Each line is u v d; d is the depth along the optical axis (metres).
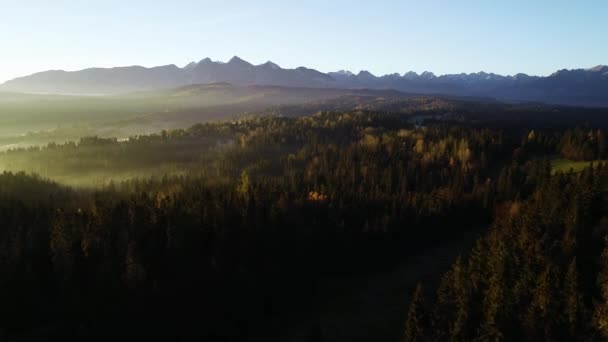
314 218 107.50
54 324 69.81
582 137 159.88
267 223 100.31
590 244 71.00
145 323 73.62
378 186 138.50
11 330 68.19
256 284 86.06
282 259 94.12
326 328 83.25
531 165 148.38
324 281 98.56
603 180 89.50
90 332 69.81
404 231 109.88
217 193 118.62
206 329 77.25
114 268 78.62
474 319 64.81
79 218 93.25
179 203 106.50
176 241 87.06
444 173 155.25
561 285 61.12
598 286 60.62
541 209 85.94
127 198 126.38
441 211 117.69
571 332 55.69
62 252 77.69
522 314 59.94
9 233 90.25
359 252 103.12
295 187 135.62
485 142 177.75
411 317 66.44
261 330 83.56
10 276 73.12
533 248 70.94
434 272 99.62
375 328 81.19
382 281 98.88
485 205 126.50
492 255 73.38
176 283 80.62
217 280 83.56
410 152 180.00
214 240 91.44
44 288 74.56
